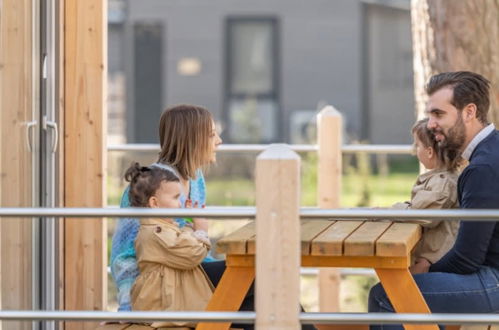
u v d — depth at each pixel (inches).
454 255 374.9
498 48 535.8
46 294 439.2
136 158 1466.5
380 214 314.2
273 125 1817.2
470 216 313.9
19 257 408.8
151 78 1787.6
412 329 352.2
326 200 575.2
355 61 1811.0
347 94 1814.7
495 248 378.3
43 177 435.8
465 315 318.7
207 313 318.7
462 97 384.5
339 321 316.2
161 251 383.2
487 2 535.2
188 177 414.6
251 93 1809.8
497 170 370.6
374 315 317.1
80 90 455.5
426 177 408.5
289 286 312.3
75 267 457.4
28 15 416.2
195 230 407.2
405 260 348.5
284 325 313.3
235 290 353.7
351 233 365.4
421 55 555.5
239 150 556.4
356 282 768.3
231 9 1795.0
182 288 383.9
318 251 345.1
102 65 455.2
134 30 1777.8
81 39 454.9
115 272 401.1
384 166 1462.8
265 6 1800.0
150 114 1787.6
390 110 1817.2
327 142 574.2
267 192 311.3
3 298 392.2
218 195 1315.2
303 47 1808.6
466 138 386.3
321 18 1806.1
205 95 1798.7
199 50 1792.6
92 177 456.4
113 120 1776.6
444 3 541.0
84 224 456.8
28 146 418.0
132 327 378.6
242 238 351.3
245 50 1804.9
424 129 408.8
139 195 393.4
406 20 1803.6
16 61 402.0
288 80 1811.0
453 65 539.8
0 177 386.9
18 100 405.7
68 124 456.4
